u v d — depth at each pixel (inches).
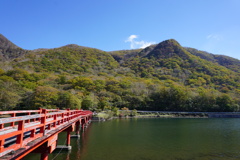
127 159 569.6
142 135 1008.9
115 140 856.3
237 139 922.7
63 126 454.6
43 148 370.9
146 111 2780.5
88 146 724.0
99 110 2223.2
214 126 1480.1
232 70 5989.2
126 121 1859.0
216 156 622.5
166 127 1386.6
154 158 587.2
